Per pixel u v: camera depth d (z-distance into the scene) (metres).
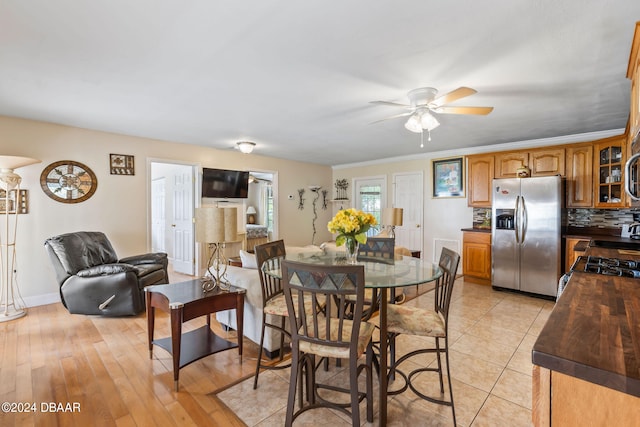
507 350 2.67
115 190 4.31
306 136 4.49
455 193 5.54
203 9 1.63
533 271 4.12
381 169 6.68
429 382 2.20
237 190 5.81
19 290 3.60
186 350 2.39
